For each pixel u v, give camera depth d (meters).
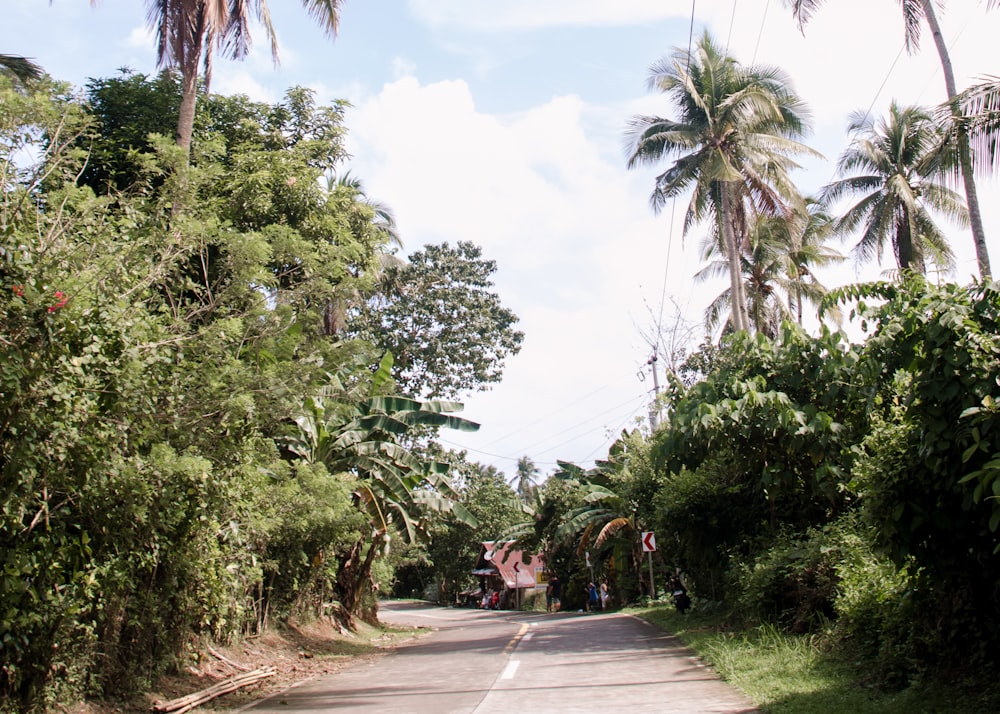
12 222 7.43
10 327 7.12
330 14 15.95
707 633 15.65
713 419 15.46
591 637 18.45
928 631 8.59
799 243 28.64
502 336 36.62
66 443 7.53
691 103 27.62
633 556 33.62
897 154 31.02
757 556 15.52
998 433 6.99
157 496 8.96
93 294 7.96
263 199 14.92
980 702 7.15
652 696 9.59
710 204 30.11
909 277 9.80
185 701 10.35
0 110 8.66
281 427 11.68
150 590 10.81
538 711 8.93
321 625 21.27
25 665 8.45
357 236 18.52
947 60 17.19
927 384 7.78
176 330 10.20
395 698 10.68
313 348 11.98
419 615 42.69
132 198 10.34
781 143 27.05
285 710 10.13
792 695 8.76
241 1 15.66
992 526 6.52
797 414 14.41
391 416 20.48
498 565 58.03
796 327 16.16
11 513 7.48
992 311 7.92
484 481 58.84
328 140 18.31
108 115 16.11
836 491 14.67
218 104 17.88
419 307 34.97
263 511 13.21
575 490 38.84
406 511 23.06
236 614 14.07
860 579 10.22
